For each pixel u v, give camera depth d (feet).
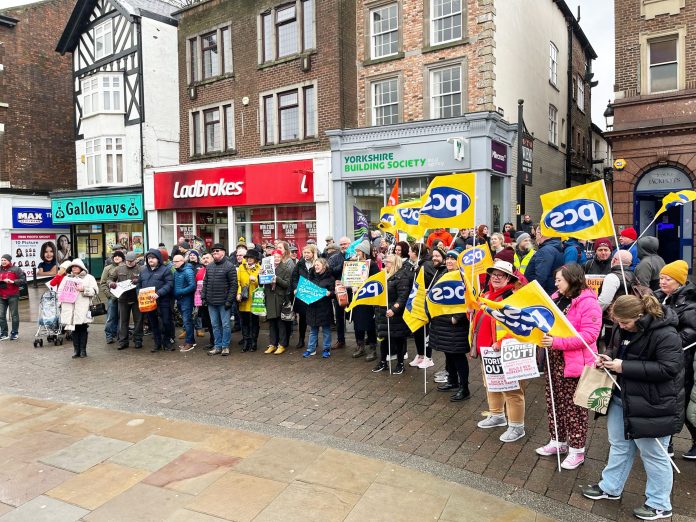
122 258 33.58
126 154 70.85
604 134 47.91
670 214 46.98
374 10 54.08
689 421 14.33
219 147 65.26
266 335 34.50
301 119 56.95
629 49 47.11
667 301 15.47
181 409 20.18
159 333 30.91
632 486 13.69
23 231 79.46
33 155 81.61
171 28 72.02
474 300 17.97
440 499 13.08
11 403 21.45
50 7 83.20
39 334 36.52
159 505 13.07
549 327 13.70
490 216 46.06
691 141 44.42
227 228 62.18
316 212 54.44
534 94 59.47
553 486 13.71
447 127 46.55
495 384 16.53
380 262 32.04
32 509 13.02
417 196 48.98
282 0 57.62
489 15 47.03
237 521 12.28
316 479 14.19
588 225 16.17
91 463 15.48
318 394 21.57
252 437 17.10
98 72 71.31
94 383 24.45
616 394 12.48
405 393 21.48
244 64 61.52
